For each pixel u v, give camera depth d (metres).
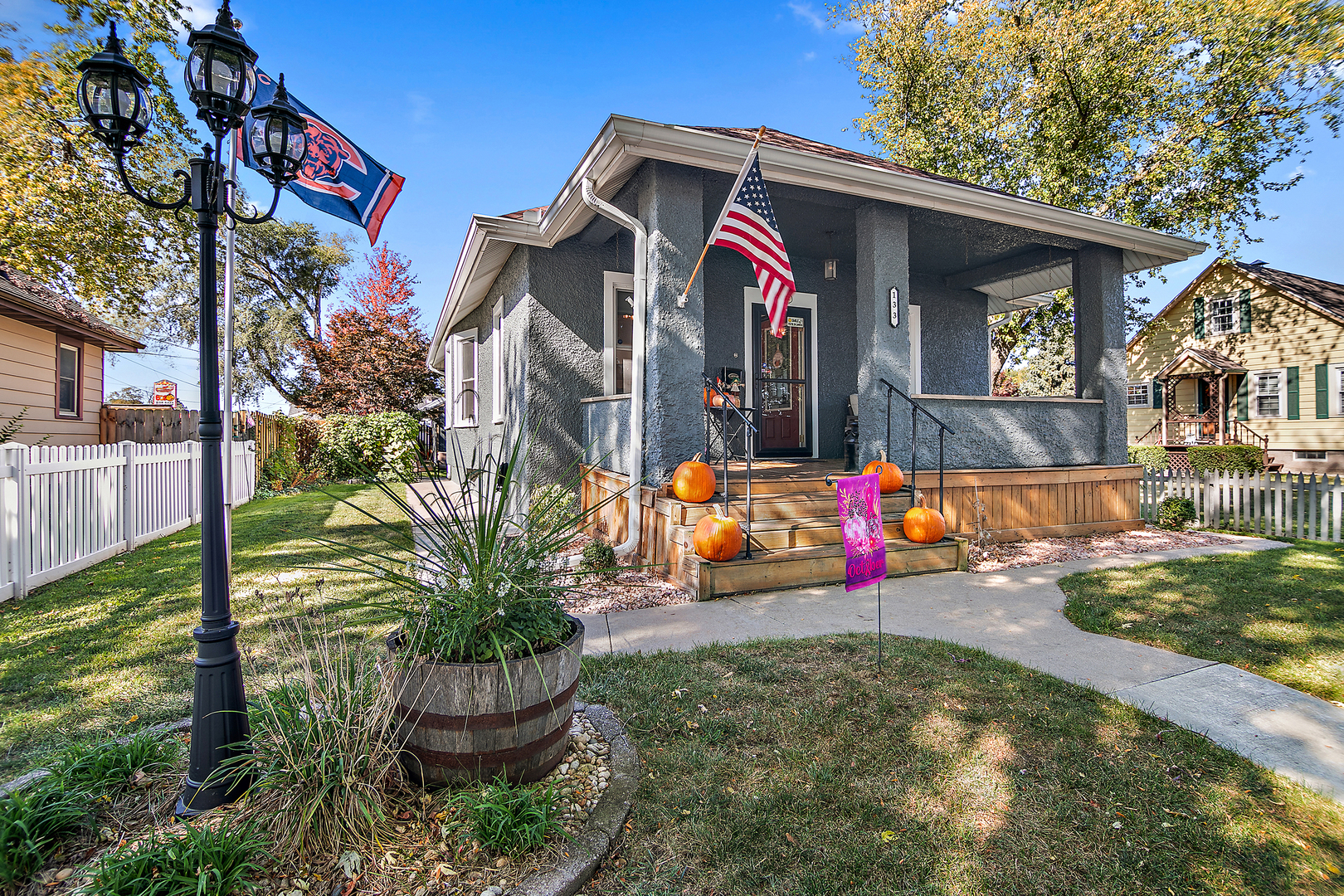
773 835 2.10
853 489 3.52
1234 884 1.90
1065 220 7.17
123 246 11.37
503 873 1.83
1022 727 2.82
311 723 2.05
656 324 5.59
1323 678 3.40
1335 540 7.25
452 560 2.37
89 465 5.70
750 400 8.45
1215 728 2.84
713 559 4.93
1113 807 2.26
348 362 21.17
